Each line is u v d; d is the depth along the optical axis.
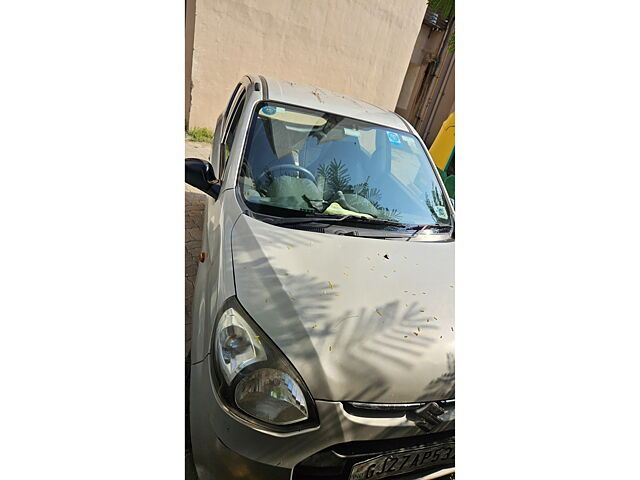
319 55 3.07
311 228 1.54
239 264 1.28
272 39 2.99
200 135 2.90
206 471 1.07
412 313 1.26
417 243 1.65
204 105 2.96
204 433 1.07
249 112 1.83
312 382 1.03
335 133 1.90
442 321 1.27
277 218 1.53
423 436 1.12
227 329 1.11
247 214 1.51
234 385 1.04
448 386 1.15
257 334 1.09
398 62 3.39
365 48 3.22
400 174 1.94
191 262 1.88
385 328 1.18
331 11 3.02
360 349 1.10
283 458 1.02
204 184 1.63
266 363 1.04
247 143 1.73
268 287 1.21
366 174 1.85
